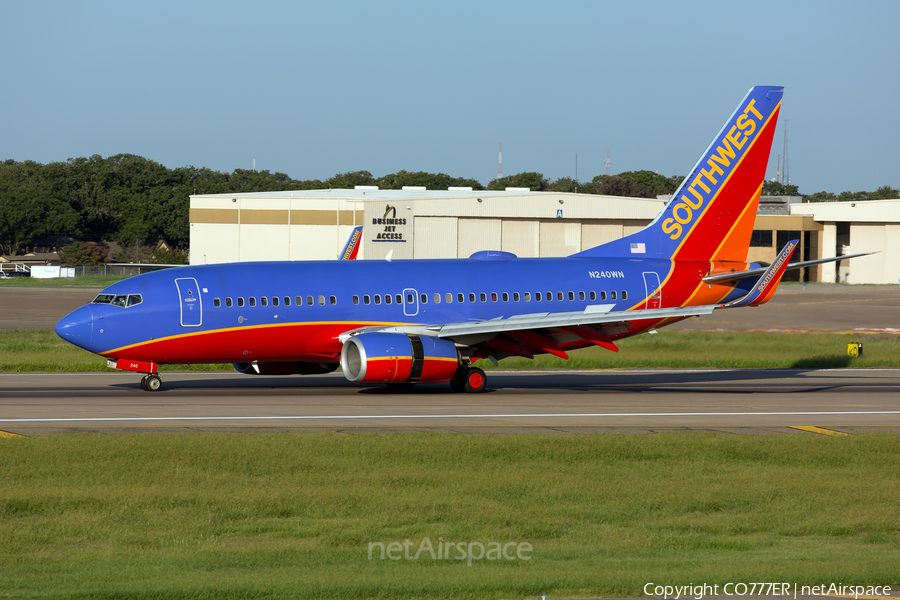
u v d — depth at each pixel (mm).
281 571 47469
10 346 180375
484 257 142000
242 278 125000
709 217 148250
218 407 106688
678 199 147000
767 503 63500
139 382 134375
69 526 55656
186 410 103688
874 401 120312
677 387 135750
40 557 49750
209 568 47969
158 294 120375
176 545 52281
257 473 70062
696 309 131375
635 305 141750
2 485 65312
